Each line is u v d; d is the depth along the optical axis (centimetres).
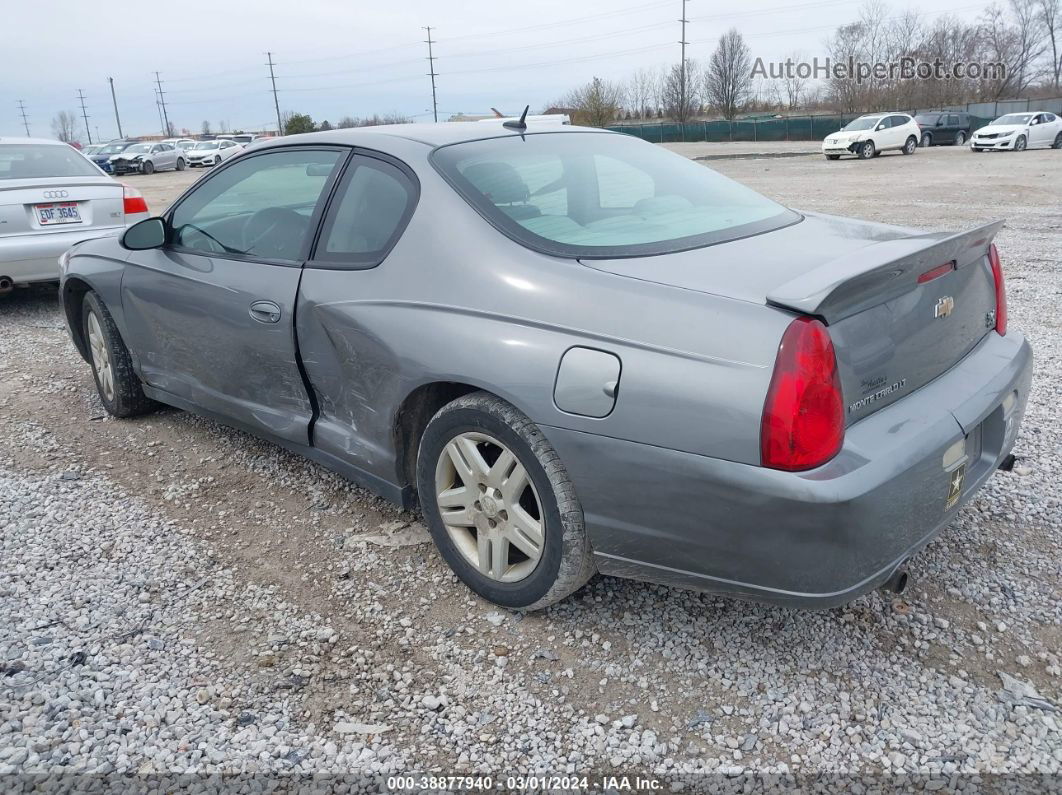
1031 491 351
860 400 223
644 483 228
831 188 1681
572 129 350
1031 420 427
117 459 409
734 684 245
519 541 264
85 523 345
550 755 222
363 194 308
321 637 269
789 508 208
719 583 230
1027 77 6812
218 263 354
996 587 286
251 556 319
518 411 253
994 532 320
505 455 260
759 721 231
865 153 2756
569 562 251
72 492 374
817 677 247
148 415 467
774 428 207
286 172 341
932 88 5850
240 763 219
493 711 237
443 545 290
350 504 359
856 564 215
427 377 268
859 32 6775
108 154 3781
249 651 263
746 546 219
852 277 209
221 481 383
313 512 353
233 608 286
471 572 282
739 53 6781
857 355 221
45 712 236
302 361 320
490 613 280
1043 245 931
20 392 513
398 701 241
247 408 360
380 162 308
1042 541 313
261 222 343
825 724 229
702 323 220
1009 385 268
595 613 279
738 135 5238
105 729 230
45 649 263
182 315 372
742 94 6894
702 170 350
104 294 423
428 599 289
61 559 317
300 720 234
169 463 403
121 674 252
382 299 283
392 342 277
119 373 441
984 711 232
